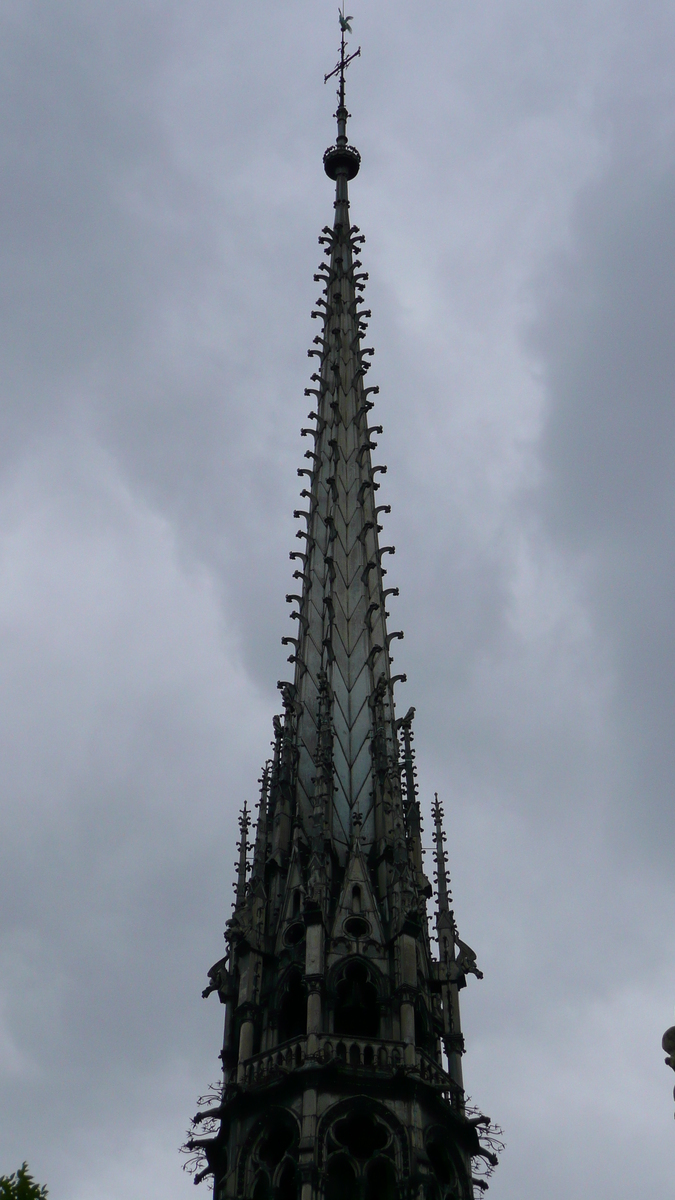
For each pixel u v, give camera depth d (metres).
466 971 44.72
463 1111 41.31
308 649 51.53
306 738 49.12
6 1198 30.45
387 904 44.16
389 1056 40.34
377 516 55.78
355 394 59.34
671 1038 29.02
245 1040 41.53
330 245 65.62
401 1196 37.97
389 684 50.62
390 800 46.62
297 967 42.44
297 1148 38.53
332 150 69.88
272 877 45.53
